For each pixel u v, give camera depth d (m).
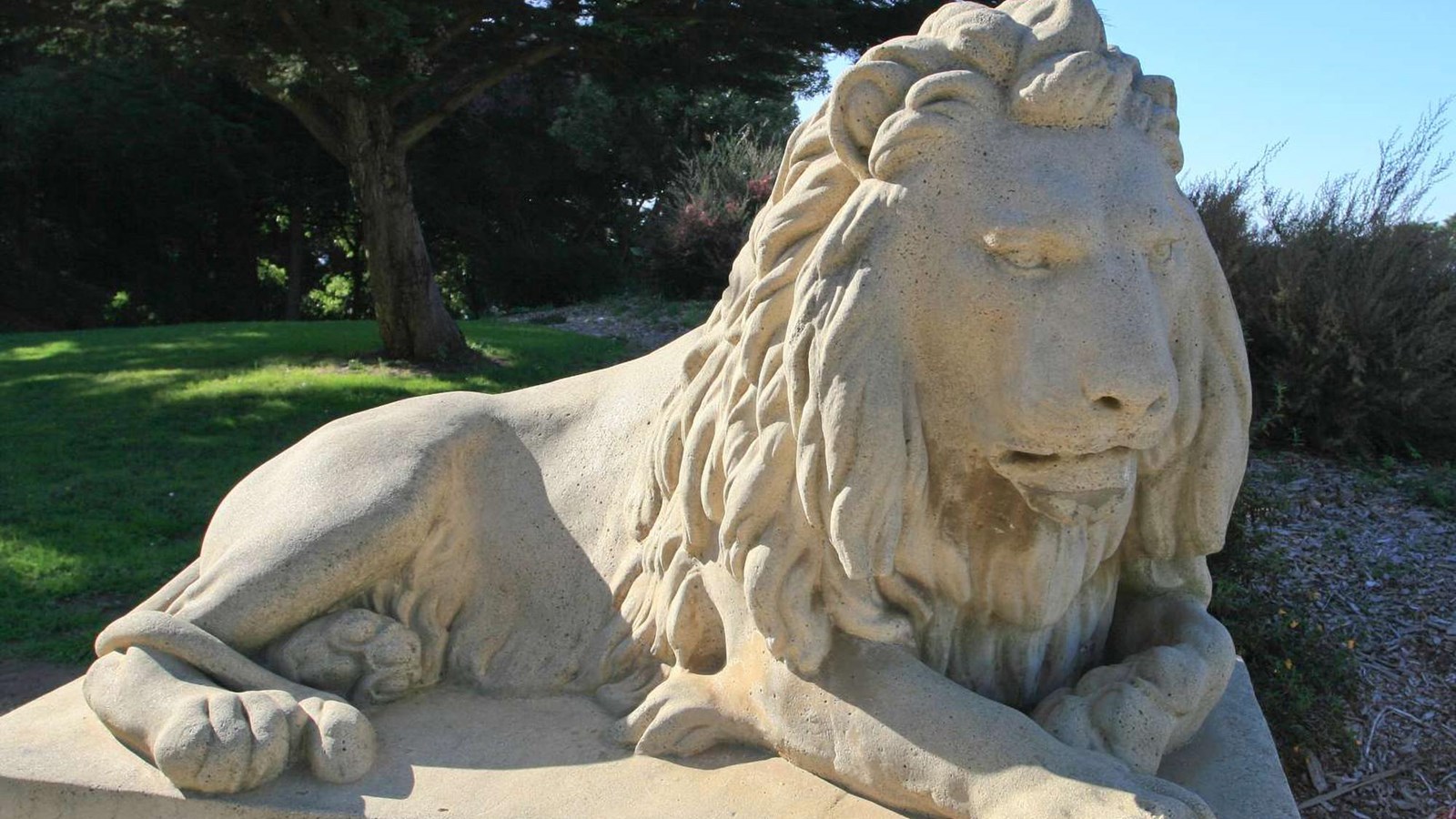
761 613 1.64
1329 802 3.11
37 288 17.86
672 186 15.72
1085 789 1.40
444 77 9.24
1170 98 1.57
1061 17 1.47
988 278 1.44
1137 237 1.43
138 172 17.58
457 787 1.70
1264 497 4.49
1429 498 5.28
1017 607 1.64
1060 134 1.45
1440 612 4.12
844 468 1.50
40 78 16.88
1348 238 6.19
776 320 1.61
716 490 1.73
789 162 1.66
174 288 19.00
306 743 1.75
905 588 1.64
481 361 9.66
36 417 7.55
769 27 8.23
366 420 2.21
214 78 17.14
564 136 19.58
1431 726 3.47
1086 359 1.38
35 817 1.72
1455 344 6.06
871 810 1.59
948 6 1.59
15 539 5.11
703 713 1.77
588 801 1.65
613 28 7.90
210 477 6.20
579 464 2.12
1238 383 1.58
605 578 2.02
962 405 1.50
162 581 4.64
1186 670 1.60
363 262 21.45
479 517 2.13
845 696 1.62
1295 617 3.68
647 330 12.24
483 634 2.07
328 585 1.94
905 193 1.46
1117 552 1.76
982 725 1.52
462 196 18.94
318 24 7.20
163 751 1.65
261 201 19.02
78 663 3.83
